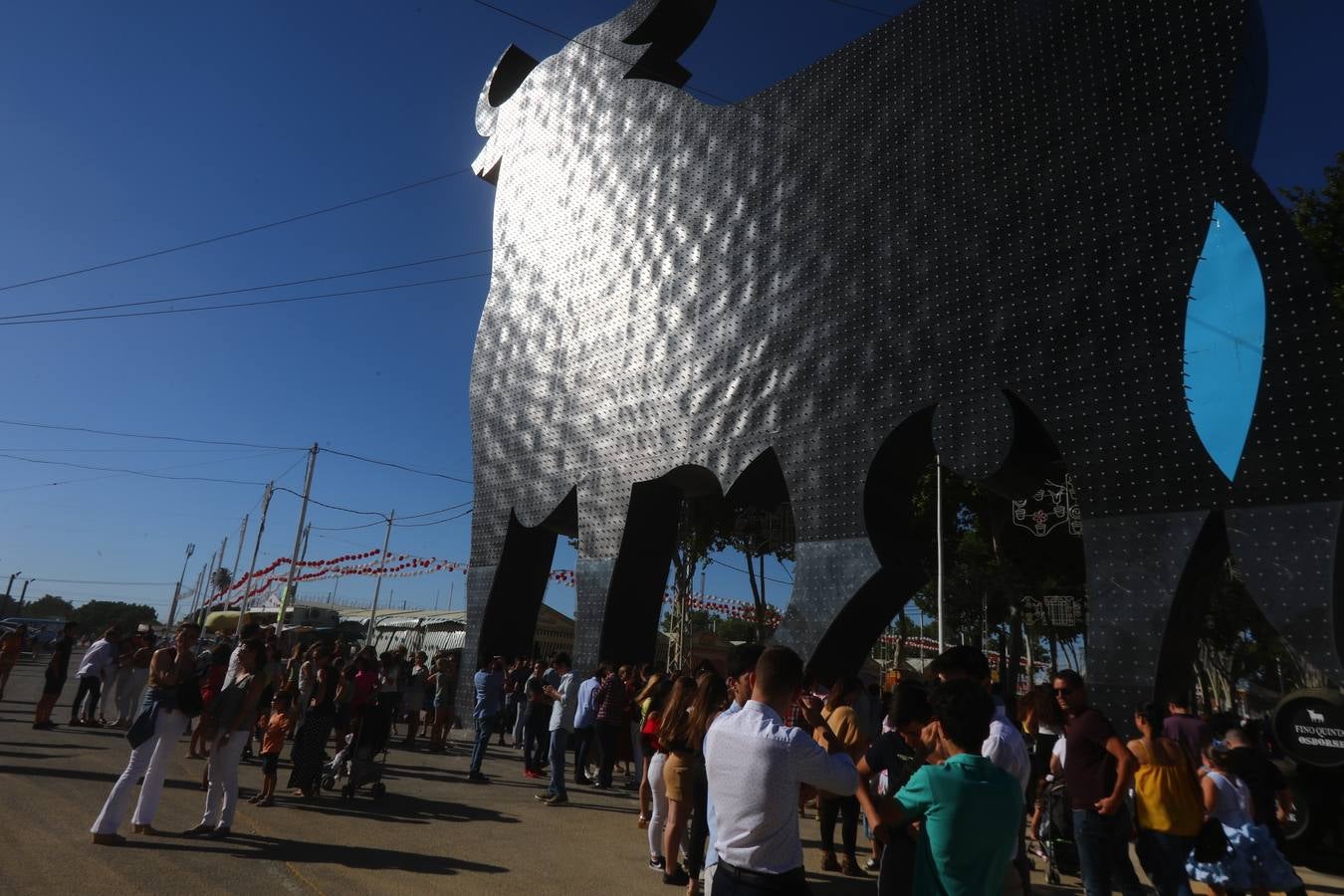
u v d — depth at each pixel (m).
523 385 19.45
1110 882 5.31
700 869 6.13
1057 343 10.59
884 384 12.30
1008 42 12.19
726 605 30.86
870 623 12.14
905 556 12.10
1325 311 8.64
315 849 6.83
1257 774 6.76
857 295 13.02
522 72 24.27
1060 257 10.84
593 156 19.16
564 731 10.42
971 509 24.19
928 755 4.37
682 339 15.73
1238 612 25.23
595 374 17.48
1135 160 10.46
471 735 18.38
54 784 8.60
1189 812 5.83
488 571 19.08
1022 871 4.37
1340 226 16.06
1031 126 11.61
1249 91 10.45
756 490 15.86
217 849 6.56
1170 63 10.48
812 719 3.93
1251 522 8.65
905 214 12.75
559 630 38.22
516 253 20.91
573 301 18.59
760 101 15.68
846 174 13.77
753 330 14.46
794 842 3.16
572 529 18.44
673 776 6.78
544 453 18.34
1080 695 5.82
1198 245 9.70
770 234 14.68
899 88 13.43
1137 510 9.50
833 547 12.31
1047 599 22.25
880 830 3.24
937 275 12.09
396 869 6.41
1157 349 9.75
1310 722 9.07
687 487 16.27
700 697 6.48
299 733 9.30
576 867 7.03
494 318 20.98
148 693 6.88
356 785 9.37
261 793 8.77
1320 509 8.27
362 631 42.47
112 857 6.02
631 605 16.02
